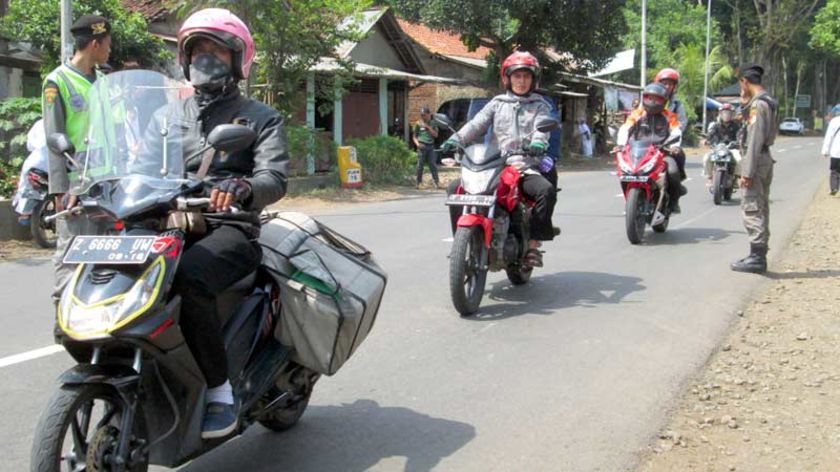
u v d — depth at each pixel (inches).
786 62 2659.9
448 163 289.0
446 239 428.1
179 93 150.2
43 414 119.6
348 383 210.1
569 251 393.7
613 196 661.9
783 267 356.8
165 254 126.4
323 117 890.1
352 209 575.5
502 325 263.3
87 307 121.3
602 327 260.8
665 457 165.9
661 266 357.4
